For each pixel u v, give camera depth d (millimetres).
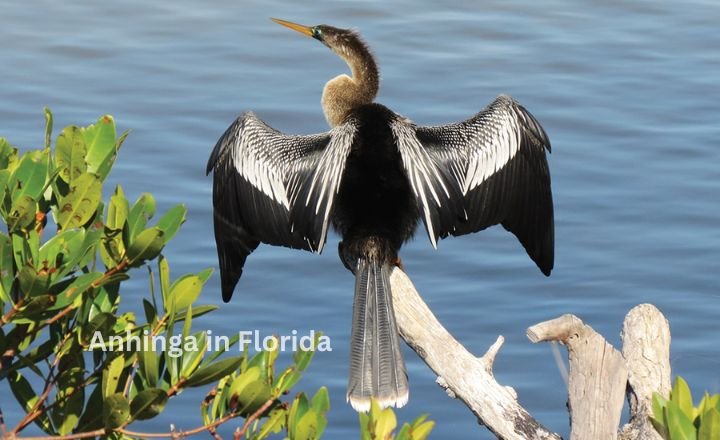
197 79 20719
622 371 7781
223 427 13773
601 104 20297
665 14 24016
